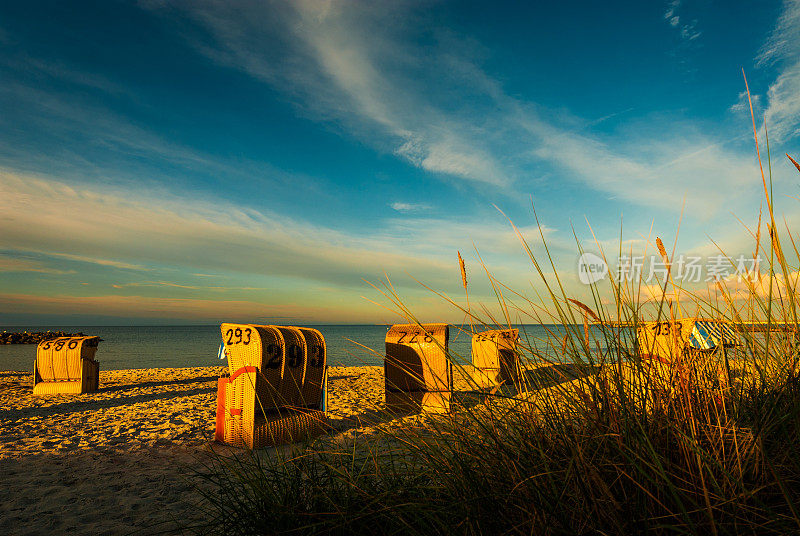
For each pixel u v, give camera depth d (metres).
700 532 1.32
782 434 1.55
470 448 1.86
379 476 2.14
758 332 1.83
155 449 5.06
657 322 1.75
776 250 1.65
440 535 1.68
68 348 9.89
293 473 2.31
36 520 3.13
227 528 2.11
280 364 5.22
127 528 2.95
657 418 1.64
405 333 6.80
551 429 1.81
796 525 1.22
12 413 7.48
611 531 1.38
